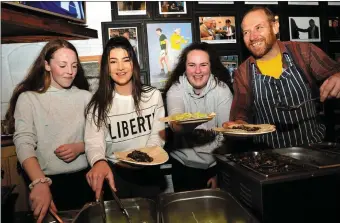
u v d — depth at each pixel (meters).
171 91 1.74
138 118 1.38
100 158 1.14
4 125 2.15
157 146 1.27
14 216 1.05
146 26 2.55
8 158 2.15
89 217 0.98
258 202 0.98
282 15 2.78
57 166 1.38
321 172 1.00
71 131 1.41
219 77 1.96
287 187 0.96
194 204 1.07
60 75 1.36
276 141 1.65
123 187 1.37
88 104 1.37
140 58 2.54
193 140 1.72
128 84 1.39
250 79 1.66
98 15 2.48
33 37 1.70
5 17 1.16
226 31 2.69
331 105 2.72
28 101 1.36
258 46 1.51
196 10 2.63
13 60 2.40
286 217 0.97
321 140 1.65
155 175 1.44
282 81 1.58
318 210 1.00
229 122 1.50
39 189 1.00
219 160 1.31
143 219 1.00
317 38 2.85
